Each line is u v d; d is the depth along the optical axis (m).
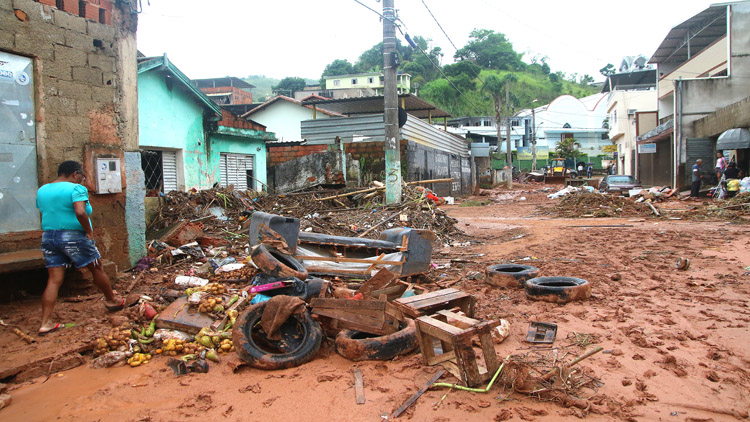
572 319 5.04
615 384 3.50
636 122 35.25
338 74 72.06
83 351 4.42
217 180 14.95
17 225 6.00
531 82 85.00
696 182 19.91
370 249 7.26
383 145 21.20
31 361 4.07
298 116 27.59
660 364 3.82
